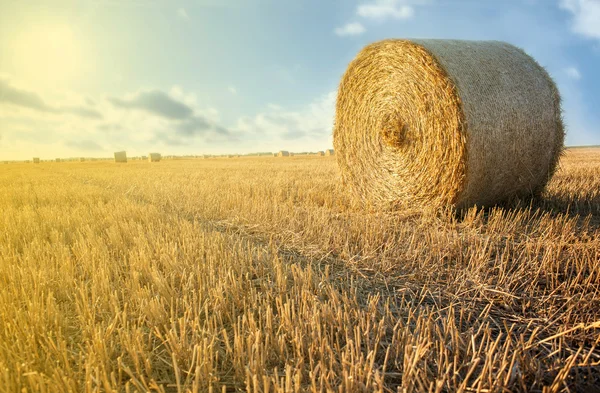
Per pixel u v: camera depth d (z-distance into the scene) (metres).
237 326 2.62
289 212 6.50
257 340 2.10
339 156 8.00
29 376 1.85
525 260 3.87
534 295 3.17
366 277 3.65
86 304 2.80
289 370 1.77
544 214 5.88
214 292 2.98
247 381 1.85
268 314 2.51
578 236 4.62
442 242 4.41
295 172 15.70
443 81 5.62
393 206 6.89
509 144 5.79
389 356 2.26
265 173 15.77
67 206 7.80
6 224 5.82
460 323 2.62
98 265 3.90
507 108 5.74
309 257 4.33
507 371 2.08
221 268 3.64
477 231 5.06
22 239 5.17
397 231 5.23
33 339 2.29
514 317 2.81
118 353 2.35
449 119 5.60
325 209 6.93
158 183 12.38
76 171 23.45
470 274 3.54
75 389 1.88
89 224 6.04
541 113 6.09
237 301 2.96
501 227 5.18
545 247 4.24
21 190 11.27
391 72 6.64
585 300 2.98
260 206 6.85
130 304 2.92
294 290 3.18
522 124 5.89
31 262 3.83
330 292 3.03
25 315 2.64
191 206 7.54
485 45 6.38
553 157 6.46
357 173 7.64
